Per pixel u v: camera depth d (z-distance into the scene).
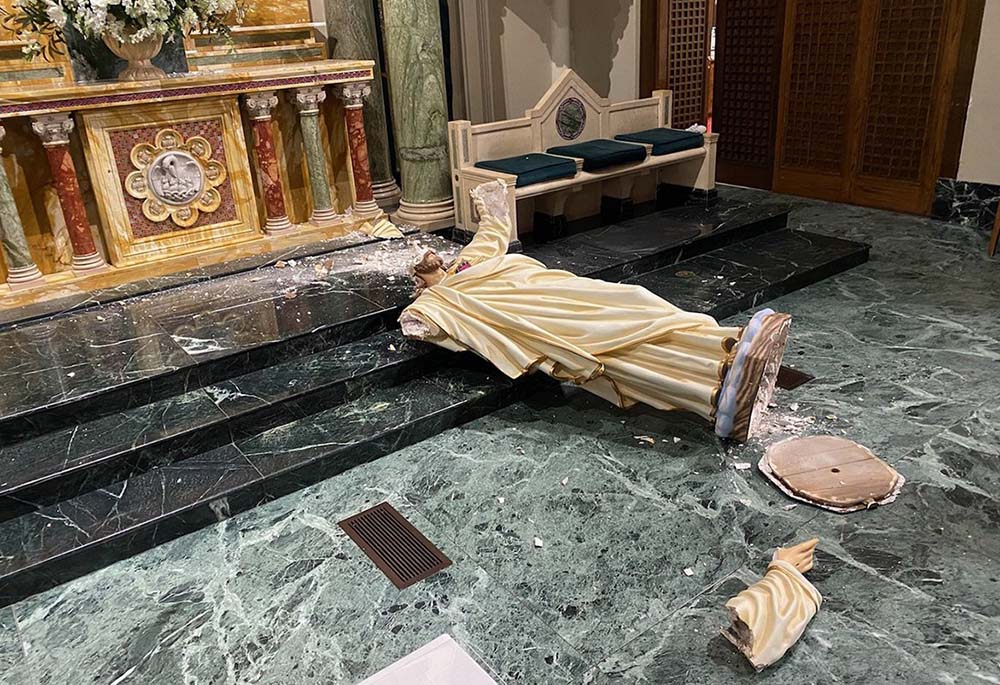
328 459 2.84
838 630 2.05
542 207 4.81
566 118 4.98
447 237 4.88
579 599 2.23
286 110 4.48
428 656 2.03
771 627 1.97
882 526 2.44
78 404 2.88
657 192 5.55
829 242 4.85
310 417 3.11
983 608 2.10
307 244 4.50
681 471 2.79
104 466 2.68
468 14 5.70
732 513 2.55
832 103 5.80
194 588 2.36
